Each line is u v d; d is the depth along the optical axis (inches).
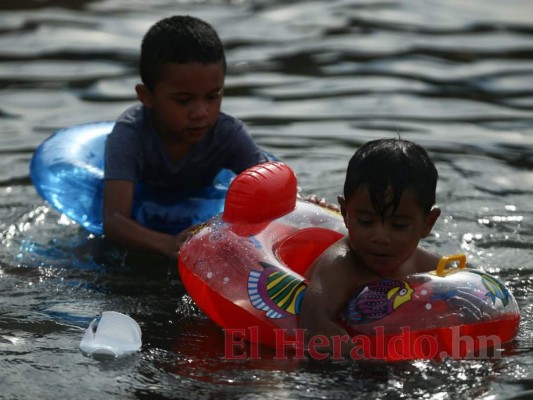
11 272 500.4
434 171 408.2
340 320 405.4
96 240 550.3
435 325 396.8
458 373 381.4
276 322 406.6
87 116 749.9
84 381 375.6
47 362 392.5
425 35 959.0
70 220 579.8
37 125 731.4
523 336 419.5
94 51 905.5
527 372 382.3
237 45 928.3
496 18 1013.8
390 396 361.4
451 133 723.4
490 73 858.1
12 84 820.0
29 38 940.6
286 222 459.5
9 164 660.1
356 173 400.5
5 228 564.1
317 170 651.5
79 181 571.5
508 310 412.8
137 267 512.4
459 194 611.2
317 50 916.0
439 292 404.5
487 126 740.0
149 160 552.4
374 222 398.0
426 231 414.6
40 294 471.8
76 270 505.4
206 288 431.5
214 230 452.8
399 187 391.5
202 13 1032.8
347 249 421.1
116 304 461.1
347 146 697.0
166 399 360.5
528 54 904.3
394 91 814.5
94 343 403.2
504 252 527.2
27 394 364.8
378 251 399.9
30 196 614.2
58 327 430.6
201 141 556.1
